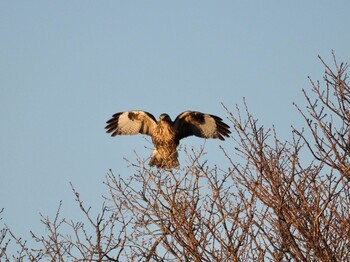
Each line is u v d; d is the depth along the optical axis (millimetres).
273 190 13945
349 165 13750
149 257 15281
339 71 14180
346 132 13836
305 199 13586
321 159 13727
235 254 13781
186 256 14633
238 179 14328
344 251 13414
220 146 14648
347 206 13727
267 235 13562
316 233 13086
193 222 14836
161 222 15078
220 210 14594
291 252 13164
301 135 13977
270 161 14398
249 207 14492
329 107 13953
